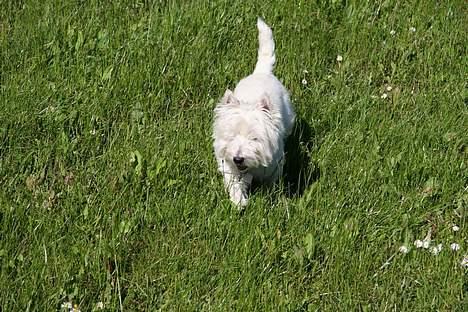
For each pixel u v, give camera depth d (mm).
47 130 8055
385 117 8461
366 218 7258
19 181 7555
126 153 7793
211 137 7895
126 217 7164
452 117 8500
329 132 8297
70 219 7098
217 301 6465
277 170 7559
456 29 9828
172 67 8891
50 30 9258
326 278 6770
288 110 8070
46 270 6559
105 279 6621
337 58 9383
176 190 7441
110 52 8984
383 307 6578
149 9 9859
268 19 9742
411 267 6902
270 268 6762
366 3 10133
